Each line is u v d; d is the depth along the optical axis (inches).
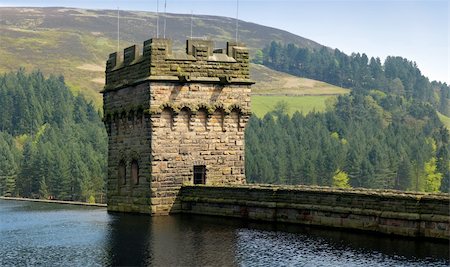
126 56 2812.5
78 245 2034.9
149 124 2596.0
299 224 2166.6
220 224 2300.7
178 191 2640.3
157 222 2404.0
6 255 1891.0
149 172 2608.3
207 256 1766.7
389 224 1856.5
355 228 1966.0
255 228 2178.9
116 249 1913.1
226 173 2721.5
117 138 2856.8
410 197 1800.0
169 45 2610.7
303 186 2358.5
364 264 1588.3
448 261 1568.7
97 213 2930.6
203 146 2679.6
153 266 1675.7
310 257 1701.5
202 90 2664.9
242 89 2736.2
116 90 2854.3
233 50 2731.3
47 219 2817.4
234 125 2736.2
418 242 1770.4
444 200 1724.9
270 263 1658.5
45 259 1817.2
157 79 2578.7
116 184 2861.7
